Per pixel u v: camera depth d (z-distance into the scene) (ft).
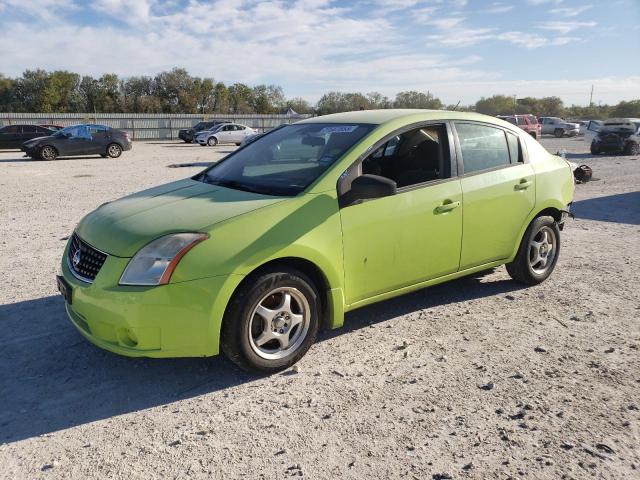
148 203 13.00
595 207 33.19
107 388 11.50
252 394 11.26
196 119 181.47
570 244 23.72
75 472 8.86
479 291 17.40
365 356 12.90
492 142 16.03
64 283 12.07
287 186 12.82
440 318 15.19
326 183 12.55
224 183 13.98
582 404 10.86
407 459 9.17
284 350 12.13
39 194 38.24
